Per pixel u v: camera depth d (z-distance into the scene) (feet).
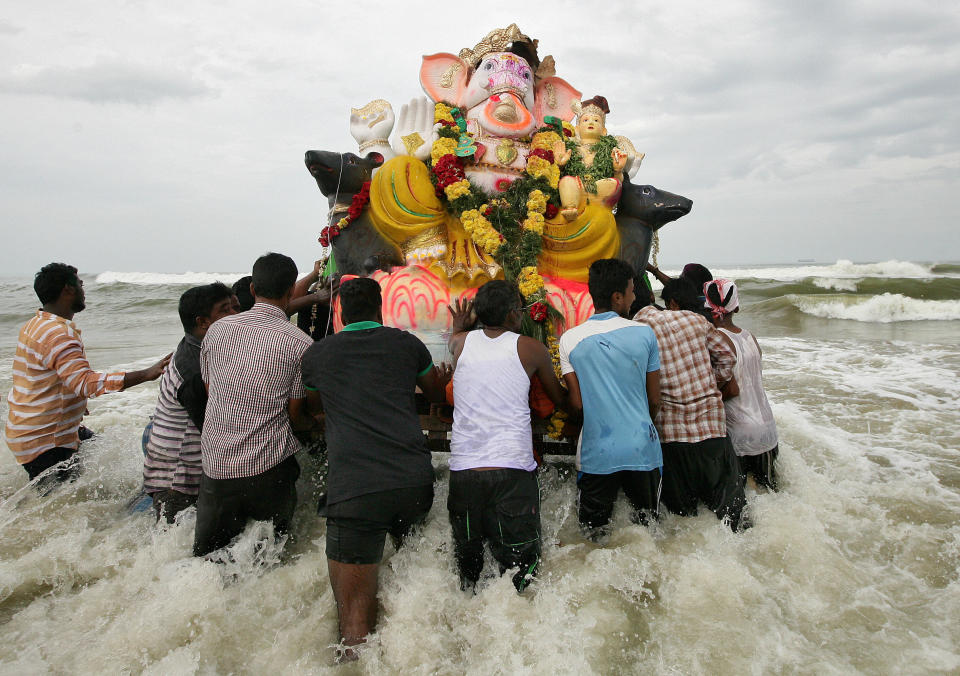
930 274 104.73
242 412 9.97
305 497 13.11
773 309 51.49
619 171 13.93
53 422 13.60
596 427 10.32
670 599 9.25
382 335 9.75
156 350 34.63
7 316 55.16
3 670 7.89
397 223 12.80
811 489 12.85
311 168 13.11
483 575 10.16
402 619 8.80
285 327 10.50
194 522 11.21
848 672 7.64
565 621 8.67
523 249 12.28
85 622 9.01
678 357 11.05
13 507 13.10
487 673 7.77
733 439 12.24
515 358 9.89
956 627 8.54
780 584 9.62
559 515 12.10
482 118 13.85
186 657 8.09
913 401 21.47
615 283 10.64
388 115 13.84
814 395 22.59
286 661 8.22
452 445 9.89
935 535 11.15
